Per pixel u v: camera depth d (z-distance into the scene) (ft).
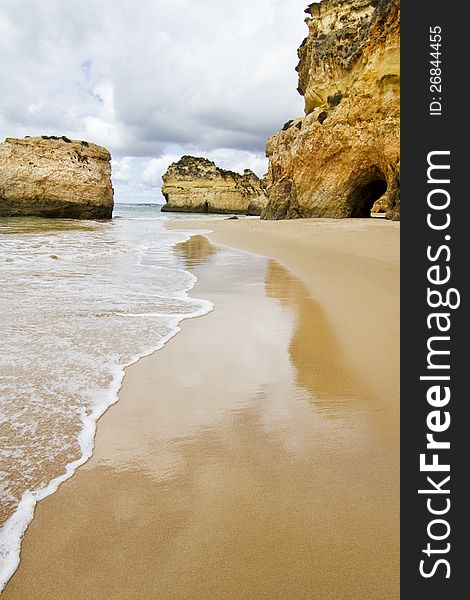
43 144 120.67
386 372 12.59
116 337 15.88
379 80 66.80
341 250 41.70
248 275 30.37
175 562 6.02
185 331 16.85
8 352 13.92
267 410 10.52
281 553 6.20
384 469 8.21
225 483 7.78
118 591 5.59
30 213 120.26
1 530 6.57
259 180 273.54
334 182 80.48
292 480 7.86
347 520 6.87
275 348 14.87
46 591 5.60
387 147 67.92
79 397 11.09
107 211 138.62
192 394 11.39
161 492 7.53
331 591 5.64
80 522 6.78
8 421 9.77
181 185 260.62
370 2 75.25
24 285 24.80
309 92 86.53
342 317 18.40
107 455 8.64
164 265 35.45
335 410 10.48
